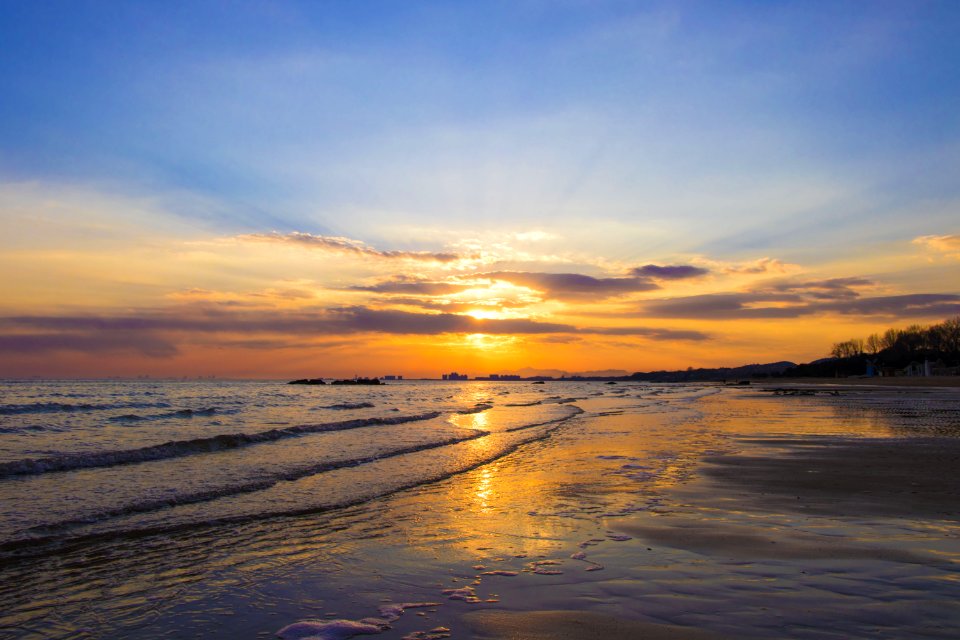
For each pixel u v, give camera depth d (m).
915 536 6.97
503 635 4.36
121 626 4.74
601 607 4.85
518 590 5.35
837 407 38.06
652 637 4.21
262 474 12.14
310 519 8.50
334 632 4.52
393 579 5.80
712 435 20.22
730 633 4.24
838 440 18.09
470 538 7.35
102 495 9.89
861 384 98.44
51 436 19.80
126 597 5.40
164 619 4.88
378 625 4.63
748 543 6.75
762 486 10.52
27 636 4.55
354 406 41.38
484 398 63.16
